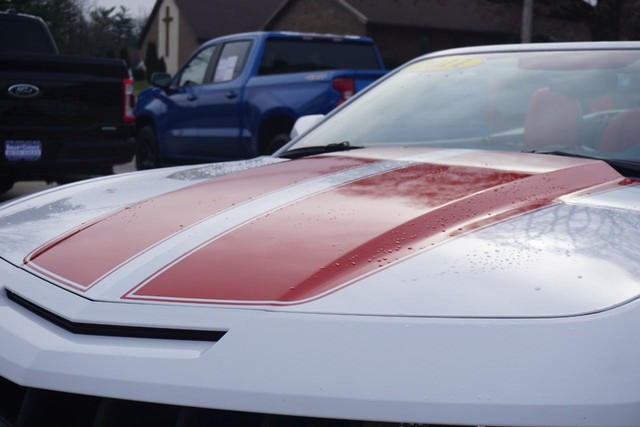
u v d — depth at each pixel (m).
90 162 7.96
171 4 51.38
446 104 3.18
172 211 2.19
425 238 1.86
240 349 1.55
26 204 2.57
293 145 3.29
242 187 2.36
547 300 1.59
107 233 2.10
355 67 10.67
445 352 1.50
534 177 2.28
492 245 1.80
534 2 23.00
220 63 10.24
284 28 37.03
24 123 7.66
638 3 21.86
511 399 1.44
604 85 2.97
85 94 7.90
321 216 2.02
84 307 1.73
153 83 10.72
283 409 1.47
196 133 10.37
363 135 3.17
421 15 34.53
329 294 1.65
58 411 1.64
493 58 3.35
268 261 1.79
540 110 2.98
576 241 1.82
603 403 1.44
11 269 2.02
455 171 2.38
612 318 1.55
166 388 1.53
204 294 1.70
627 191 2.25
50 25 28.06
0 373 1.67
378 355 1.50
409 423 1.44
